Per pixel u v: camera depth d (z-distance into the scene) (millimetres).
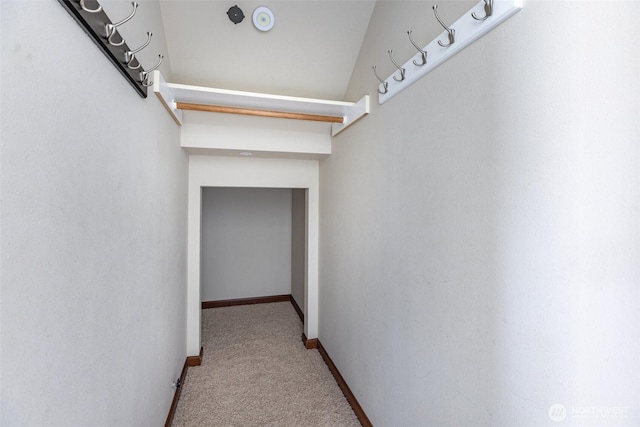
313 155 2598
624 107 587
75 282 765
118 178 1036
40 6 622
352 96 2164
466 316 1017
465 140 1019
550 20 727
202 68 2064
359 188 1949
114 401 1017
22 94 570
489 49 912
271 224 4336
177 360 2137
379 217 1663
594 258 639
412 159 1340
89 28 800
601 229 626
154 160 1486
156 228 1533
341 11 1864
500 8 850
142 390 1320
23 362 580
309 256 2928
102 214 913
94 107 856
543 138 746
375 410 1729
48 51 648
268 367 2604
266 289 4352
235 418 1992
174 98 1883
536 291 767
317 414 2035
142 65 1354
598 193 631
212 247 4109
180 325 2244
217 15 1823
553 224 723
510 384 845
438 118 1159
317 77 2217
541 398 755
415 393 1323
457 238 1061
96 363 884
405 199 1398
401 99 1436
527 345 792
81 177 788
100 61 893
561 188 703
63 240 711
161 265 1643
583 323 661
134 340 1210
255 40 1965
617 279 603
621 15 594
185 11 1773
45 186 643
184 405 2111
